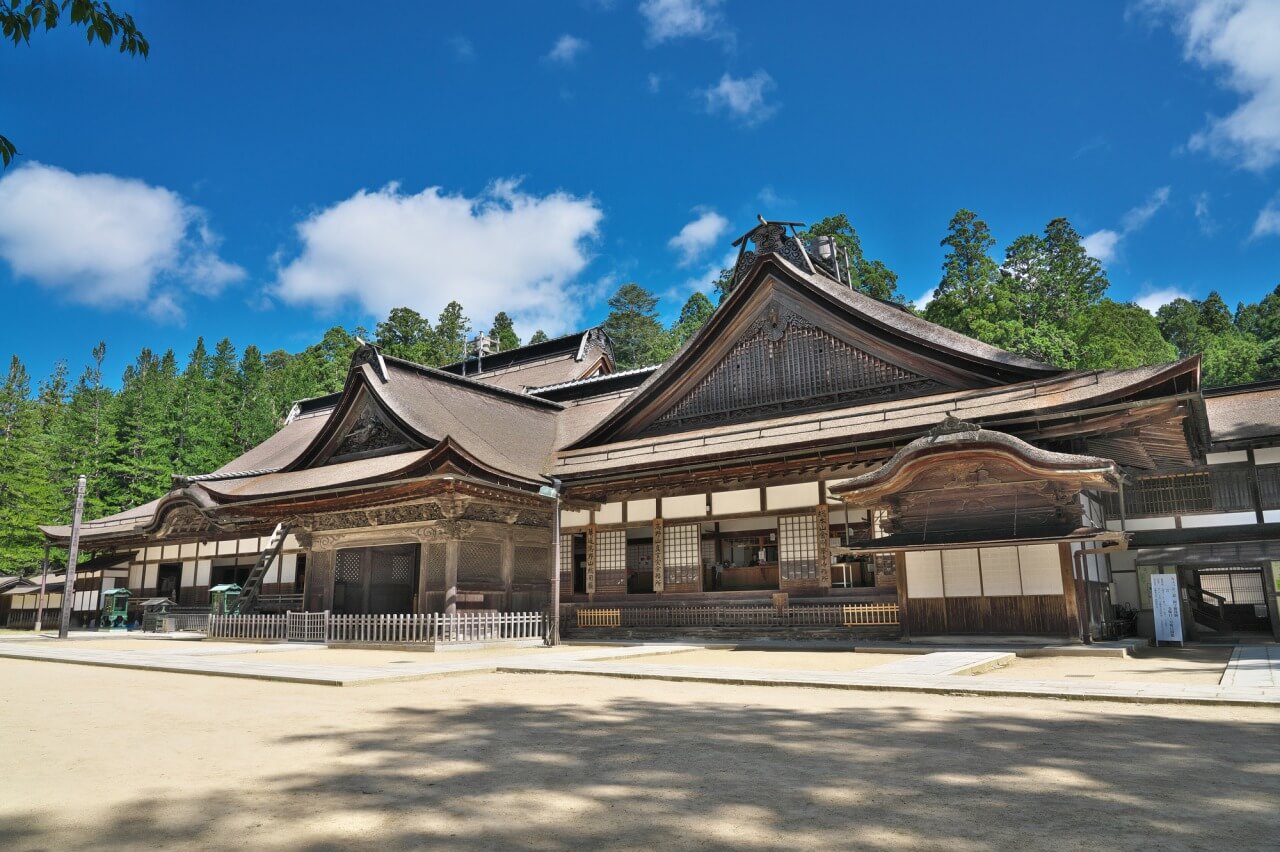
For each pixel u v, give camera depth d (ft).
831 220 267.80
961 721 29.04
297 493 88.84
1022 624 61.46
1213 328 358.02
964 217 262.26
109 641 93.76
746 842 15.37
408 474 78.74
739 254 91.61
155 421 215.10
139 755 24.58
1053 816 16.67
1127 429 64.13
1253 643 68.74
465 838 15.85
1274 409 81.82
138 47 22.99
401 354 304.50
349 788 20.08
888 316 82.38
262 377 279.49
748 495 80.79
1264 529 75.41
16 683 47.19
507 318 356.79
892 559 71.82
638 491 87.61
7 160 20.31
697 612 80.38
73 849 15.30
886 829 16.01
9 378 225.97
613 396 117.50
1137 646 62.39
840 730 27.55
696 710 32.99
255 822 17.10
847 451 71.87
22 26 21.49
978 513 62.49
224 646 81.30
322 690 41.96
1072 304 248.32
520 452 95.45
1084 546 64.49
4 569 157.69
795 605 75.66
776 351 85.66
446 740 26.68
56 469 193.47
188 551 132.26
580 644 81.35
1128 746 23.94
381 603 92.12
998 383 72.74
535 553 93.04
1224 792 18.44
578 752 24.40
